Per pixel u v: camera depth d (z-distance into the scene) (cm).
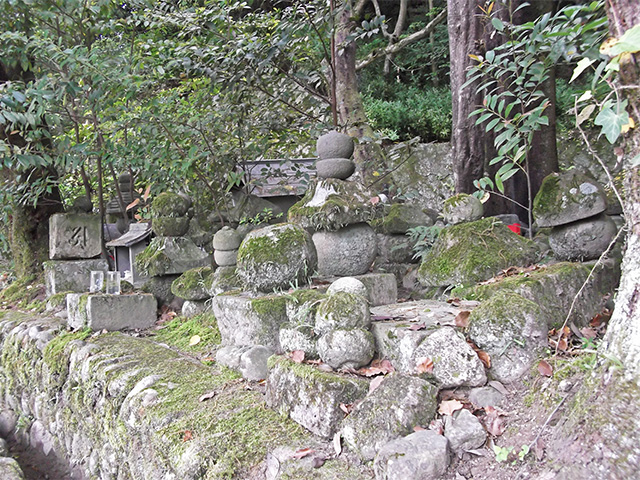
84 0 514
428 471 161
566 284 255
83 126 606
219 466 193
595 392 159
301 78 554
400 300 388
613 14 163
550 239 318
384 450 166
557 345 206
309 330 233
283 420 215
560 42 297
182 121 539
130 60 518
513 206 460
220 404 239
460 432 174
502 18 424
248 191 595
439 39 1131
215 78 506
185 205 474
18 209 633
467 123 445
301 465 181
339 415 196
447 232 329
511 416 185
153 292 461
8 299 607
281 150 670
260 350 271
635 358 153
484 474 165
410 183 809
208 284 402
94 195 766
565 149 786
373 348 222
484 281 291
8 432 465
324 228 342
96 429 312
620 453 141
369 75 1158
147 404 255
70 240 532
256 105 586
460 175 454
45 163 483
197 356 332
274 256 289
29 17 526
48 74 513
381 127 974
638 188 164
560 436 161
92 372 322
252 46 482
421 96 1062
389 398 189
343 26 598
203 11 520
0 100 432
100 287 437
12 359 472
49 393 385
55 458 380
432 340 202
